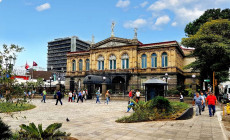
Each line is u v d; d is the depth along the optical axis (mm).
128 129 9352
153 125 10359
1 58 6184
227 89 33375
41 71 80688
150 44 40406
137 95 19516
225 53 27828
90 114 14820
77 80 48719
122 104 24125
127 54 42312
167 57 38719
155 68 39531
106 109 18344
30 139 6523
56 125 7305
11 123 10734
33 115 14141
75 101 29484
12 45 6398
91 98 34219
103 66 45156
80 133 8516
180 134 8477
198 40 30531
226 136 8336
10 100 6445
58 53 137125
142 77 40812
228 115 14844
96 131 8922
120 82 42750
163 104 13055
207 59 32375
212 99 14227
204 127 10023
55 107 20125
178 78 40031
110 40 44312
